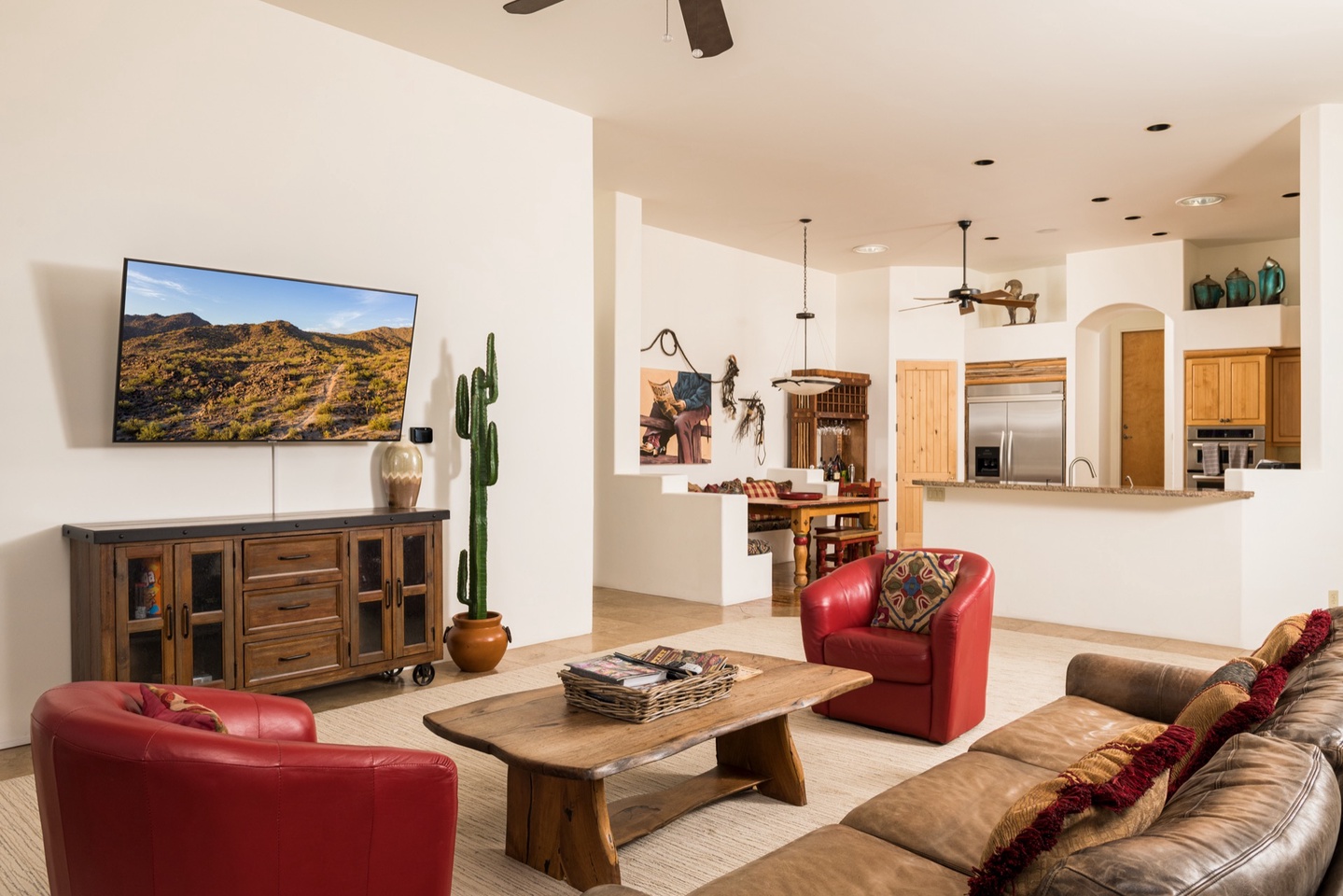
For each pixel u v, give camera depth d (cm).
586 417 568
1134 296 876
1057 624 608
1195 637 558
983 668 388
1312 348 525
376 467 466
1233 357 809
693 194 719
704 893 160
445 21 436
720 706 273
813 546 960
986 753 237
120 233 378
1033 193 705
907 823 192
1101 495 593
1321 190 521
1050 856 120
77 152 366
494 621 478
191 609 359
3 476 352
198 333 382
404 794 181
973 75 485
